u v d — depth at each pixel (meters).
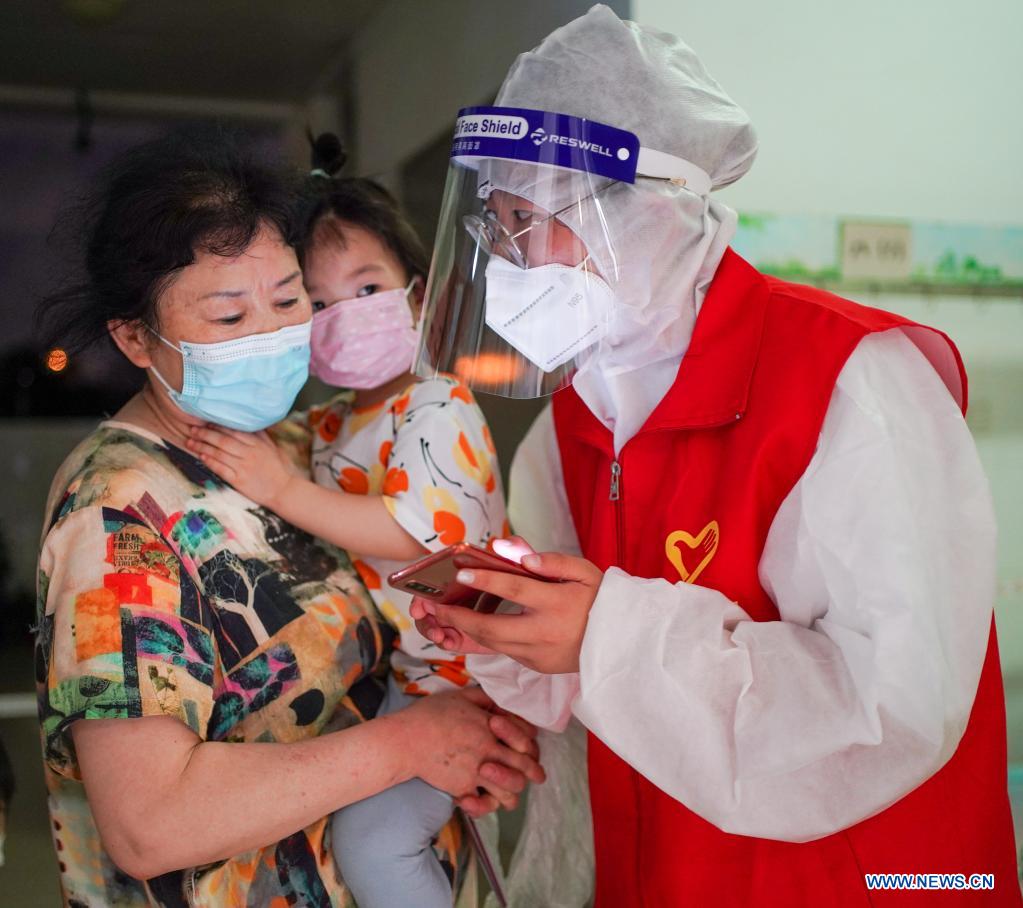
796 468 1.10
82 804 1.22
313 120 4.48
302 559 1.32
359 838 1.27
